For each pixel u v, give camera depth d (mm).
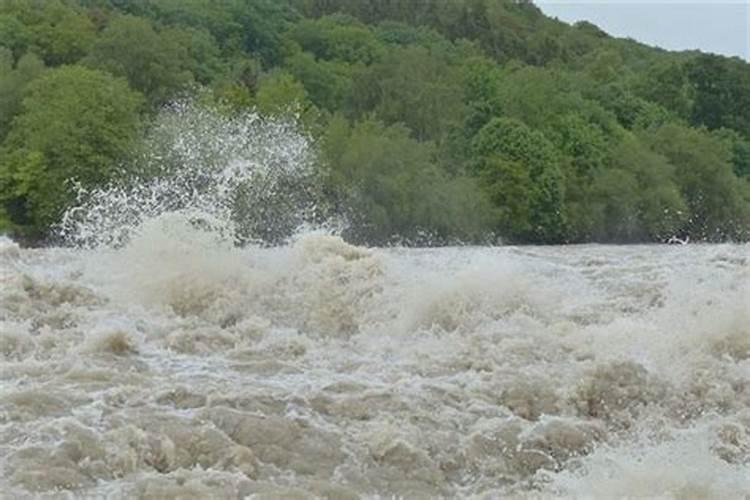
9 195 58375
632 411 9906
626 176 72938
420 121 81250
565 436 9023
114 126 58031
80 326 12250
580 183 72938
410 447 8469
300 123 63094
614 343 11828
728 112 101000
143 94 69812
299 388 9797
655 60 125562
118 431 8078
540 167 69375
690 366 11008
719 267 20375
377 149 63344
